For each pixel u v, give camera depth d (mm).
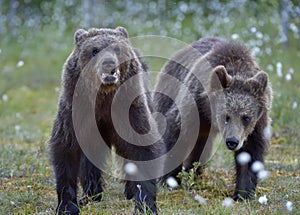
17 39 32094
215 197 12047
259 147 12258
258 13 26969
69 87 10102
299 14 25141
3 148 15188
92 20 31469
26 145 16516
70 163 10391
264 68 19641
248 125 11852
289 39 24891
